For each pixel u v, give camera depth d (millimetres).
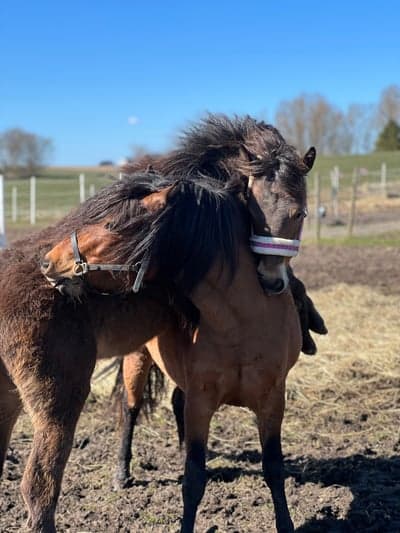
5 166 43156
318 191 19078
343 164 42469
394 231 19750
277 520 3660
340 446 5266
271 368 3584
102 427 5793
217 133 3797
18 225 22109
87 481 4742
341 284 11047
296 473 4727
